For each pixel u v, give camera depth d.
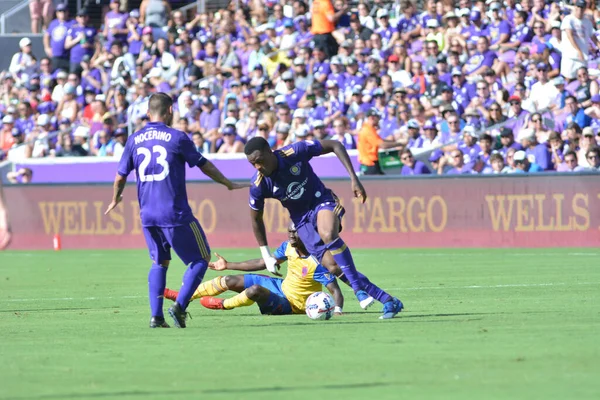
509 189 68.56
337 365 21.84
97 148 87.56
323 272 32.78
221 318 32.62
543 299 37.09
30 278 53.72
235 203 74.75
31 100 97.00
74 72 98.06
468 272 51.41
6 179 86.06
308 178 31.23
